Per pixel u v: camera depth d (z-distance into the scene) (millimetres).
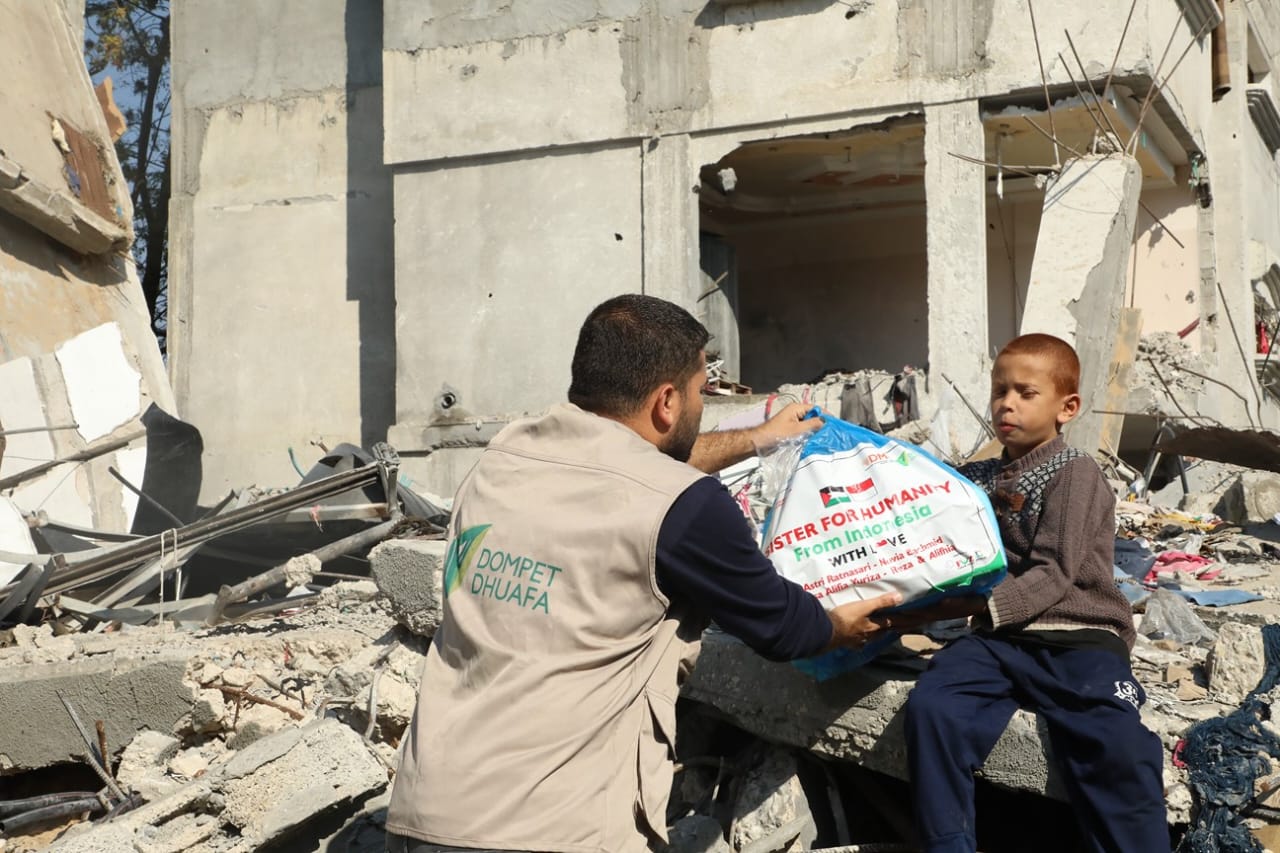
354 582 6090
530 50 13523
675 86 12930
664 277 12898
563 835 2318
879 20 12164
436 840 2330
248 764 3521
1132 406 11828
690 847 3260
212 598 6191
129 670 4461
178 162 15945
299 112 15570
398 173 14078
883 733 3090
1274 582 5234
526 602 2459
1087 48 11398
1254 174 15906
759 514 3477
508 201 13625
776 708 3363
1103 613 2891
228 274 15641
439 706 2480
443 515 6977
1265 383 15586
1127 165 10539
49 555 6156
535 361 13406
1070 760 2730
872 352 15672
